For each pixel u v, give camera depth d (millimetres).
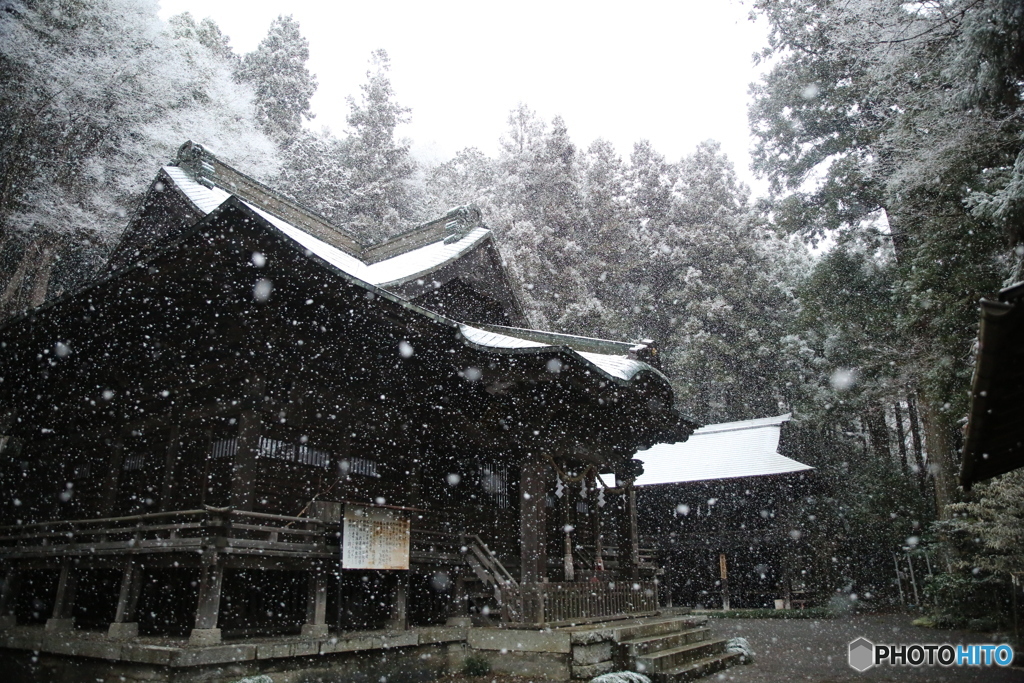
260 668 8648
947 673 11484
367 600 12109
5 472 13977
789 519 25125
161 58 26578
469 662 11156
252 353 9891
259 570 10789
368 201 37438
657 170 44094
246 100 33031
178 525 8859
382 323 11109
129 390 11766
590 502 18406
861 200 25594
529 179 38156
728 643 13438
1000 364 3893
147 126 26250
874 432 35250
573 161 40594
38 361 13461
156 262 9484
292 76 39531
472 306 17234
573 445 13344
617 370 12578
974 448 5387
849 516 26719
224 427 10188
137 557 9578
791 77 26516
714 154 47219
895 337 24094
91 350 12555
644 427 15523
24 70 22609
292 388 10617
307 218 18141
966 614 18859
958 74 14367
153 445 11211
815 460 29891
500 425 12594
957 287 17859
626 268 39188
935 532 21344
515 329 13734
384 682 10242
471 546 12570
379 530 10492
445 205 41688
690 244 40156
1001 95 14031
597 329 35281
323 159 36375
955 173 16594
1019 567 14078
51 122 23594
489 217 35031
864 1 17188
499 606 12398
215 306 10320
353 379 11891
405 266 16422
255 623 10508
